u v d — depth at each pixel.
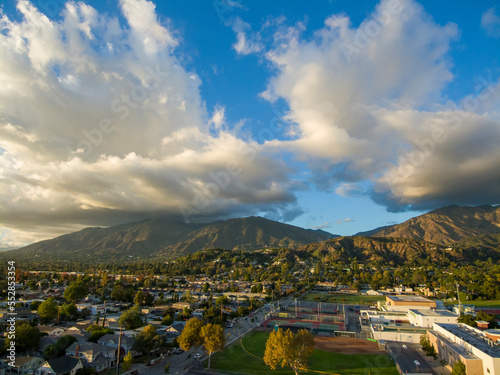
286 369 65.06
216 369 64.06
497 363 51.44
